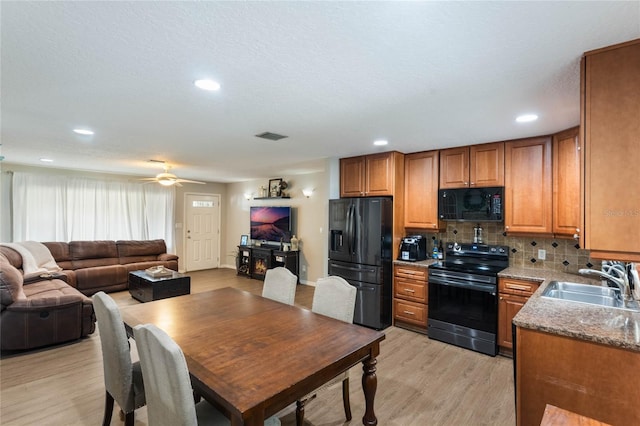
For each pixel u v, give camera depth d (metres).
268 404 1.32
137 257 6.36
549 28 1.37
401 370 2.94
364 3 1.21
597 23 1.33
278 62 1.71
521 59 1.65
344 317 2.36
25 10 1.26
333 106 2.39
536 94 2.12
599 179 1.54
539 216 3.18
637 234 1.47
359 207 4.07
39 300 3.31
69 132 3.20
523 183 3.28
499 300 3.23
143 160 4.90
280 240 6.89
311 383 1.52
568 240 3.30
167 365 1.30
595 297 2.45
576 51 1.56
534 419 1.77
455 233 4.06
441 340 3.58
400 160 4.11
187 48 1.57
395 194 4.02
